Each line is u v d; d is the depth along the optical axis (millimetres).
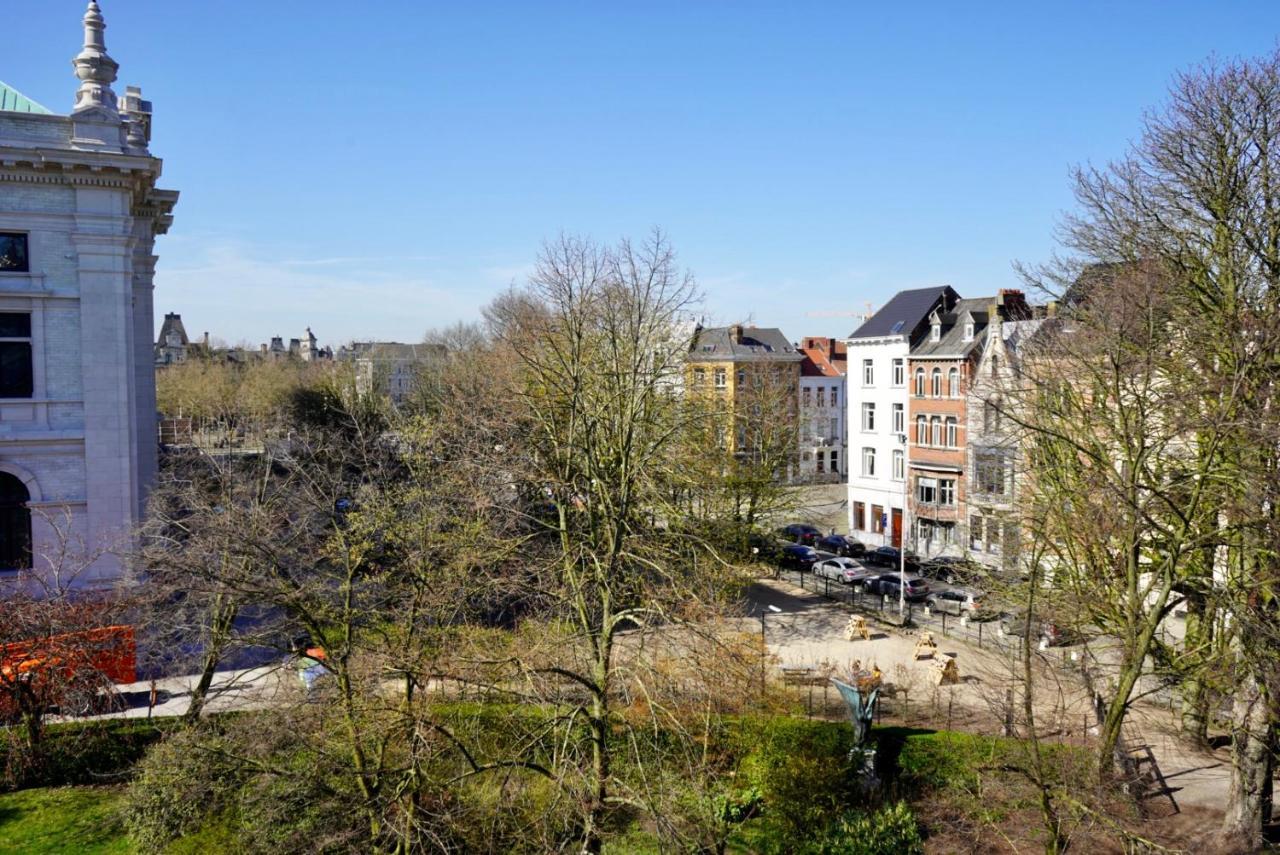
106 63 29141
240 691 23828
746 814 19031
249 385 87938
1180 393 18766
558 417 23109
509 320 46344
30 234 28156
